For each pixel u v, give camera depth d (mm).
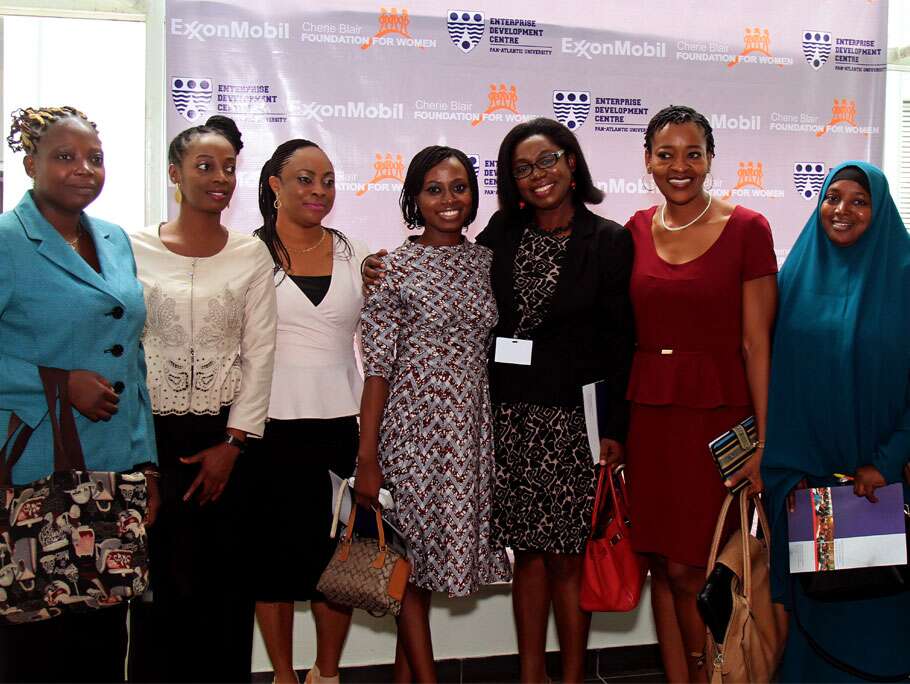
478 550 2355
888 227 2236
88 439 2016
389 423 2367
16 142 2041
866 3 3516
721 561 2217
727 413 2346
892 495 2168
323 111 3121
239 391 2301
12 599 1892
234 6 3041
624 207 3373
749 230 2303
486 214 3271
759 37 3439
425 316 2336
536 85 3270
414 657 2428
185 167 2260
